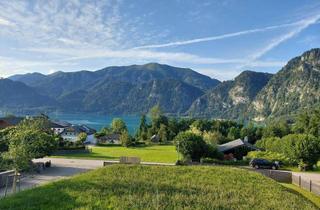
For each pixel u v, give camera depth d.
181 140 59.69
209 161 57.62
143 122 147.62
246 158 61.19
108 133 123.50
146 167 26.47
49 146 47.94
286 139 62.12
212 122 139.25
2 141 41.62
